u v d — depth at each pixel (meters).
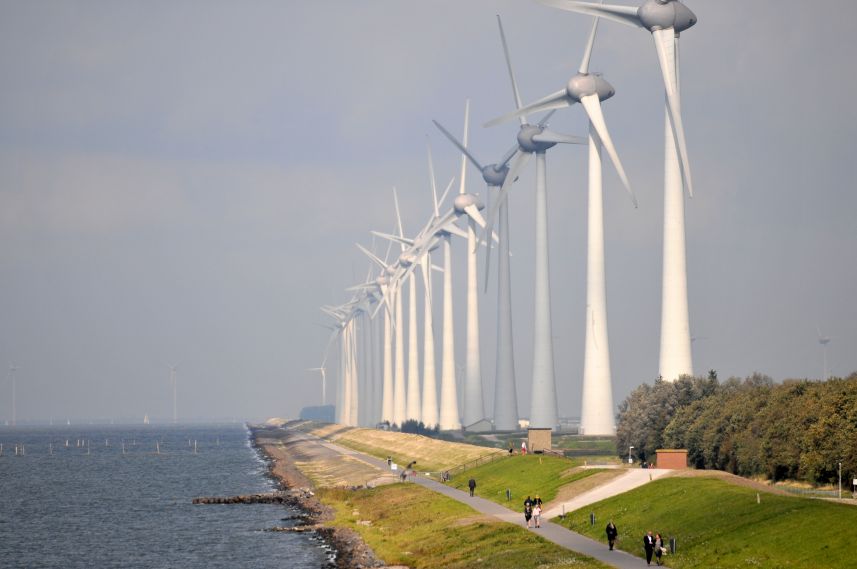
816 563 124.69
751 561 131.00
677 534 154.00
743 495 164.62
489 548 167.62
